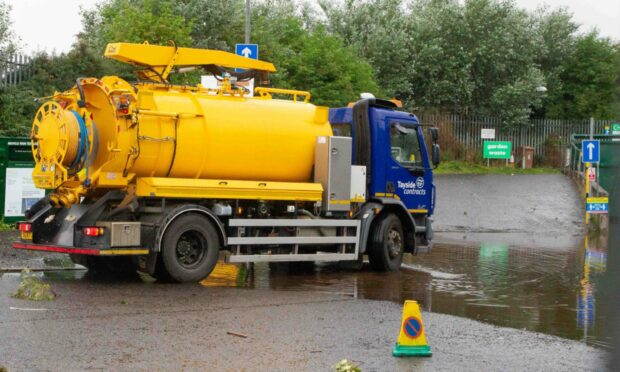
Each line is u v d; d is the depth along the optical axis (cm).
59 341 762
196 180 1250
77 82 1180
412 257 1806
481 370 717
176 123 1230
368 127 1501
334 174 1422
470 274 1510
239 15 3409
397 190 1539
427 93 4862
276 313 970
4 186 1698
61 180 1188
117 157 1175
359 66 3744
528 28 5200
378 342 824
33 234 1223
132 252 1163
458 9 4981
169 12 2892
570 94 5528
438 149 1597
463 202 3017
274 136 1359
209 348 761
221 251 1358
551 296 1243
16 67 2264
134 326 849
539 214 2922
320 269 1519
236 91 1351
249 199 1318
